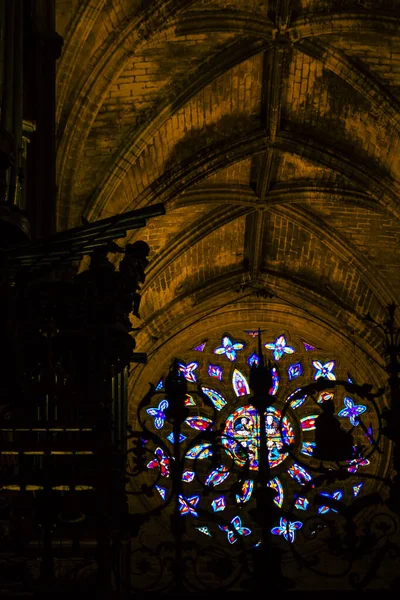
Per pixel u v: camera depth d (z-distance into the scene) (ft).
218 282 117.19
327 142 96.58
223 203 104.68
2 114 45.96
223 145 96.43
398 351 32.07
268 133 96.37
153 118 88.38
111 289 37.78
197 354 118.21
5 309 36.58
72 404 35.12
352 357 117.60
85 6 76.07
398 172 94.07
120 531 29.53
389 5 82.43
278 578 28.17
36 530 35.78
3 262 36.99
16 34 49.11
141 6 79.15
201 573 95.04
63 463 35.45
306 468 30.09
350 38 85.46
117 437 43.83
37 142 59.98
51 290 38.19
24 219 41.16
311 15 83.92
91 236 37.52
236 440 29.53
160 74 87.20
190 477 109.29
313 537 29.53
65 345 37.45
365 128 93.25
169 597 27.96
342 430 30.63
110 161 88.43
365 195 98.58
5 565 32.91
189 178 96.68
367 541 29.32
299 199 103.65
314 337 118.42
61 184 82.43
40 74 60.90
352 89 90.74
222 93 91.61
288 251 114.11
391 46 85.51
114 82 81.82
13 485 34.42
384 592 28.04
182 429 112.98
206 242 110.93
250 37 86.43
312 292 116.16
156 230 105.09
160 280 112.16
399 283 109.81
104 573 28.40
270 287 117.60
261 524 28.81
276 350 118.52
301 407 114.73
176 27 82.02
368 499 29.68
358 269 109.81
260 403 29.91
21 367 36.24
